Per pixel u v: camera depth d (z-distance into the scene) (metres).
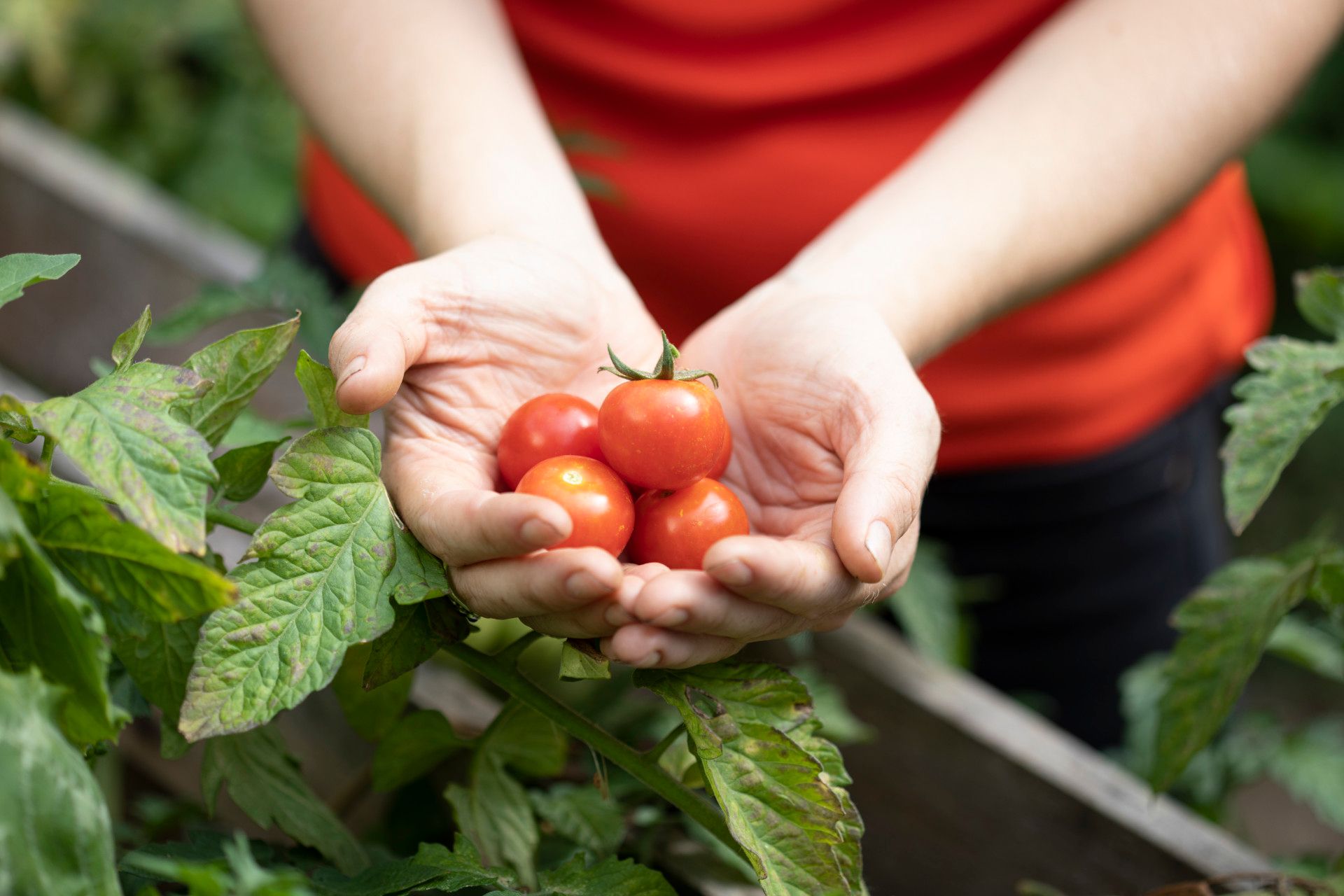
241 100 2.07
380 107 0.79
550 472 0.65
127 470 0.59
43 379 1.30
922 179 0.77
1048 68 0.79
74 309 1.26
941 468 0.99
